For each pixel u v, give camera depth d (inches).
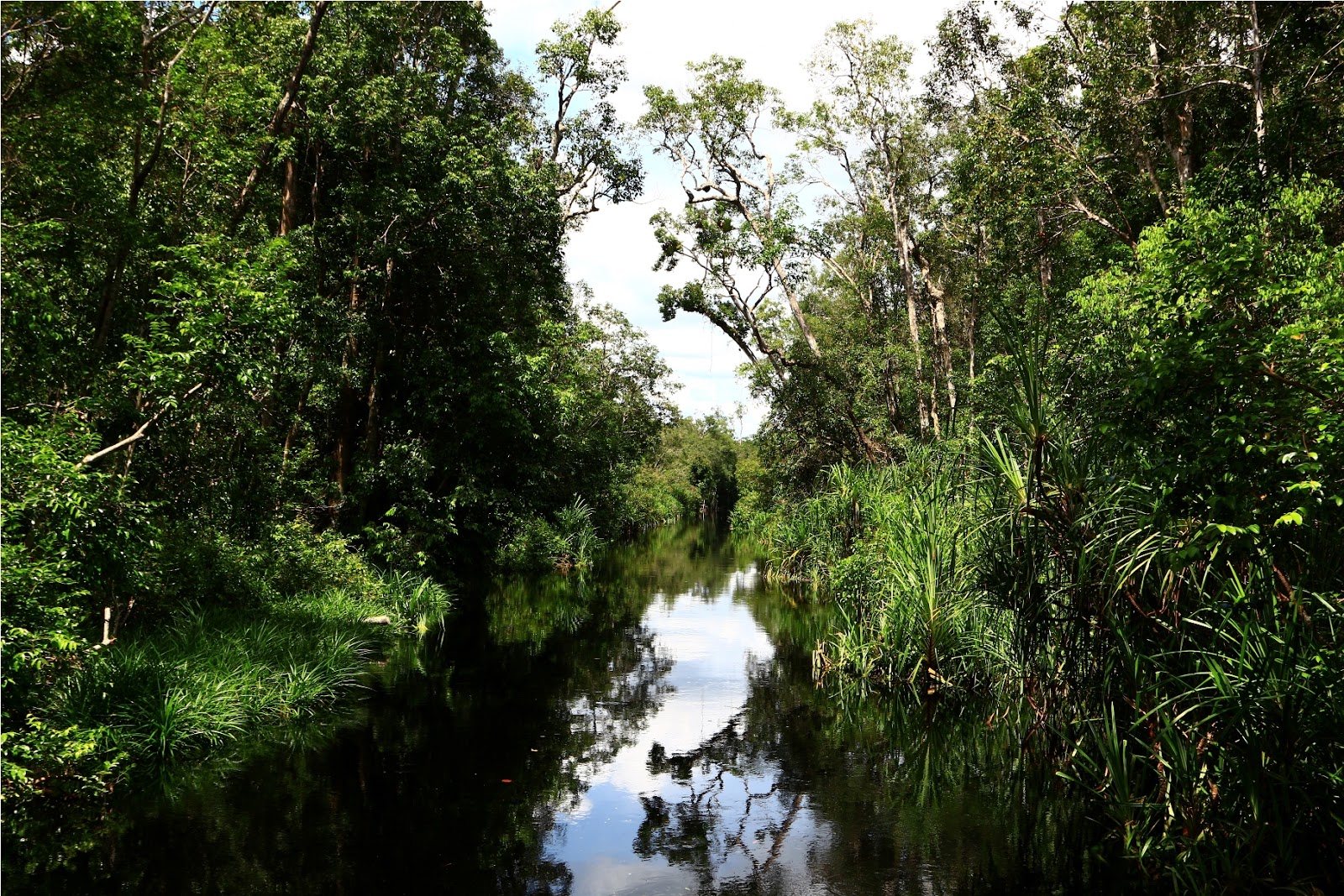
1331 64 451.8
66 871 200.1
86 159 319.9
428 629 541.3
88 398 289.9
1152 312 181.0
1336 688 156.9
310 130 570.3
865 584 430.3
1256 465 152.4
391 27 600.1
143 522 272.7
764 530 1063.6
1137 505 219.1
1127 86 569.9
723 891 196.9
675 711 361.7
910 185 981.2
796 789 267.6
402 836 227.9
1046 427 241.1
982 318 911.7
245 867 205.5
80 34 294.7
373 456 667.4
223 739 299.0
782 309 1024.2
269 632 384.2
